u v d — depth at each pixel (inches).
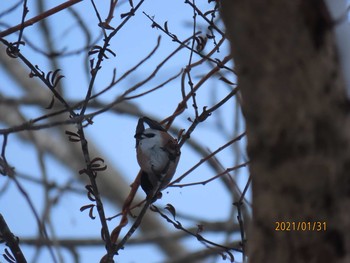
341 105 149.1
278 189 151.6
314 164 148.6
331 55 149.6
